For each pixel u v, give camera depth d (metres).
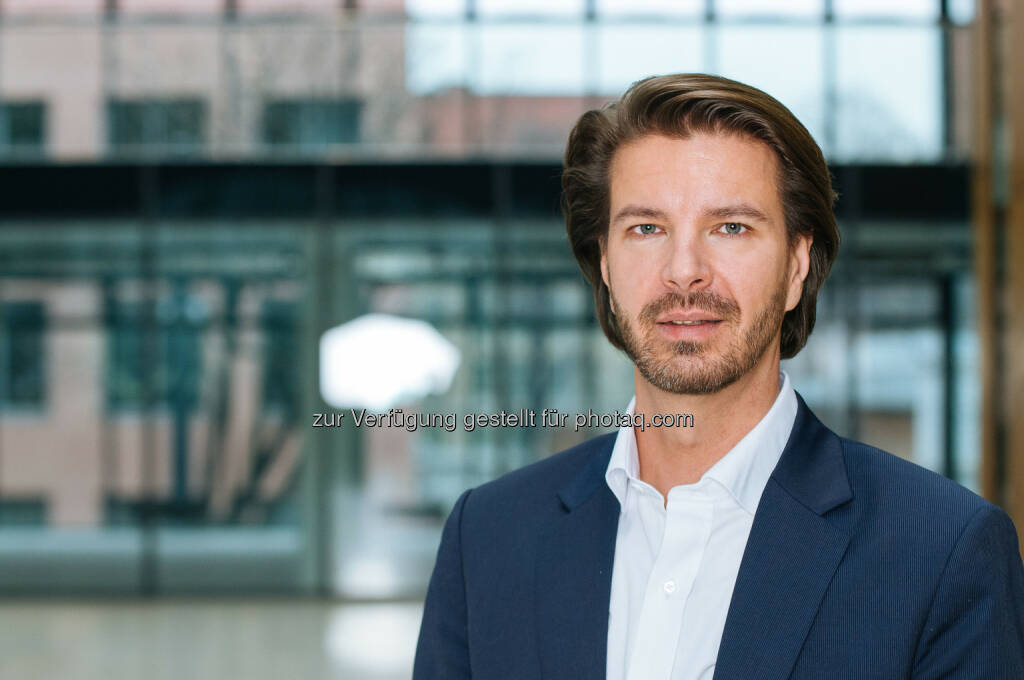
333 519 11.79
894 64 11.92
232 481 11.91
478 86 12.09
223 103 12.12
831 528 1.50
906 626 1.41
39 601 11.45
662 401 1.55
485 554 1.73
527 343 11.89
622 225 1.55
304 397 11.92
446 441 11.82
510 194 11.93
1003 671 1.40
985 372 8.53
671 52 12.06
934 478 1.53
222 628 10.02
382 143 12.08
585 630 1.58
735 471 1.53
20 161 11.95
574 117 12.09
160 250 11.99
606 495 1.66
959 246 11.79
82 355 11.98
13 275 11.98
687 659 1.50
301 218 11.96
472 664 1.68
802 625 1.44
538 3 12.15
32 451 11.93
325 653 8.94
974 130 10.66
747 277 1.49
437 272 11.93
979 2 8.96
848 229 11.86
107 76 12.13
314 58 12.12
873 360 11.84
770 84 12.01
